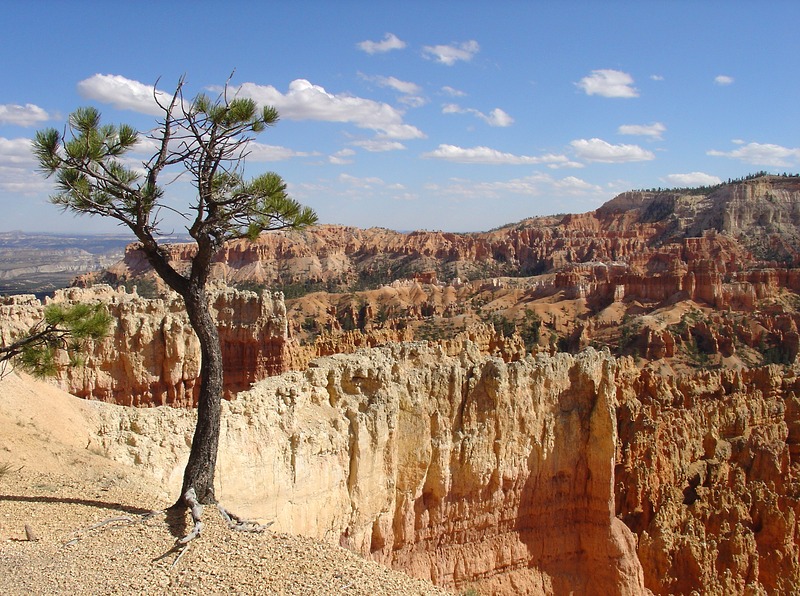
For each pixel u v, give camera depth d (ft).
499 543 126.52
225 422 95.66
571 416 133.49
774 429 197.57
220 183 77.10
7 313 133.90
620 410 184.55
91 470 87.15
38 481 80.33
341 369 114.52
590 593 133.49
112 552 62.95
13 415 96.02
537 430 129.08
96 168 75.87
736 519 163.94
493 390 123.34
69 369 141.49
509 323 539.29
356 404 111.86
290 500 100.63
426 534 119.75
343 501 108.06
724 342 446.60
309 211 76.28
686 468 177.06
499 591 125.49
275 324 193.16
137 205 74.38
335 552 69.05
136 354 153.89
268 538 69.26
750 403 203.82
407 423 116.67
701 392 207.62
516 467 126.52
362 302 632.79
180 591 57.16
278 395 105.91
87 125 73.82
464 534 123.34
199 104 74.54
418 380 118.73
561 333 527.81
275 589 59.06
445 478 119.34
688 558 150.30
